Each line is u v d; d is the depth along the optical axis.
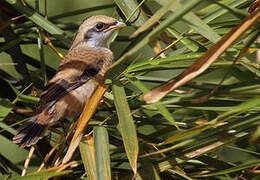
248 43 4.94
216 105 6.06
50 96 7.88
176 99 5.28
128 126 5.45
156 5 9.09
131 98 6.91
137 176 5.84
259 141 5.84
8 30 7.80
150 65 6.33
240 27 4.52
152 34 4.16
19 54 7.93
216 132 5.68
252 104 4.88
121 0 7.80
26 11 7.50
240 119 5.64
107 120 7.36
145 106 5.78
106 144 5.68
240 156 8.24
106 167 5.41
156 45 7.39
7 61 10.11
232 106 5.91
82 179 6.46
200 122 6.66
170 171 6.44
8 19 8.33
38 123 7.50
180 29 9.55
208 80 7.98
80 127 5.81
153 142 7.04
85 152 5.88
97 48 9.38
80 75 8.44
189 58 6.08
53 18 8.24
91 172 5.62
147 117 7.14
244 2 6.72
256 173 6.65
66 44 7.63
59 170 5.58
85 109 5.91
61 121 8.30
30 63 8.80
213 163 6.54
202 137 5.75
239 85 5.22
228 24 6.84
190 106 6.02
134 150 5.17
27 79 8.04
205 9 7.27
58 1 10.73
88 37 9.38
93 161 5.75
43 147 7.80
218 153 7.75
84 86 8.44
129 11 7.75
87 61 8.82
